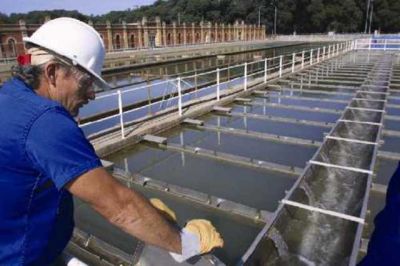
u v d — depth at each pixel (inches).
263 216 188.9
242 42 2706.7
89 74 58.6
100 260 158.2
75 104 60.4
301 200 195.6
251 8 4030.5
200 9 4062.5
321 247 161.6
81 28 58.3
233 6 4037.9
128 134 315.6
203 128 364.8
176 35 2186.3
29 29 1248.8
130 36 1818.4
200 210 203.2
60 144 48.1
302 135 343.3
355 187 213.8
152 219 52.9
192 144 324.5
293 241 165.6
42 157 48.0
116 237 185.6
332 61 933.2
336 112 415.8
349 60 957.8
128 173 246.8
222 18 4109.3
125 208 51.1
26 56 56.3
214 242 60.9
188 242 57.7
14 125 49.1
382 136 325.7
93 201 50.2
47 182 53.9
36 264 59.4
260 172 256.4
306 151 298.7
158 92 690.2
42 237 57.5
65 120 50.1
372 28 3937.0
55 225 59.5
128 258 156.1
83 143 50.7
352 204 197.6
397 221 61.0
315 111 428.5
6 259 54.8
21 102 50.8
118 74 997.2
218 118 411.2
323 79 656.4
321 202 202.5
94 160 50.5
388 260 59.8
